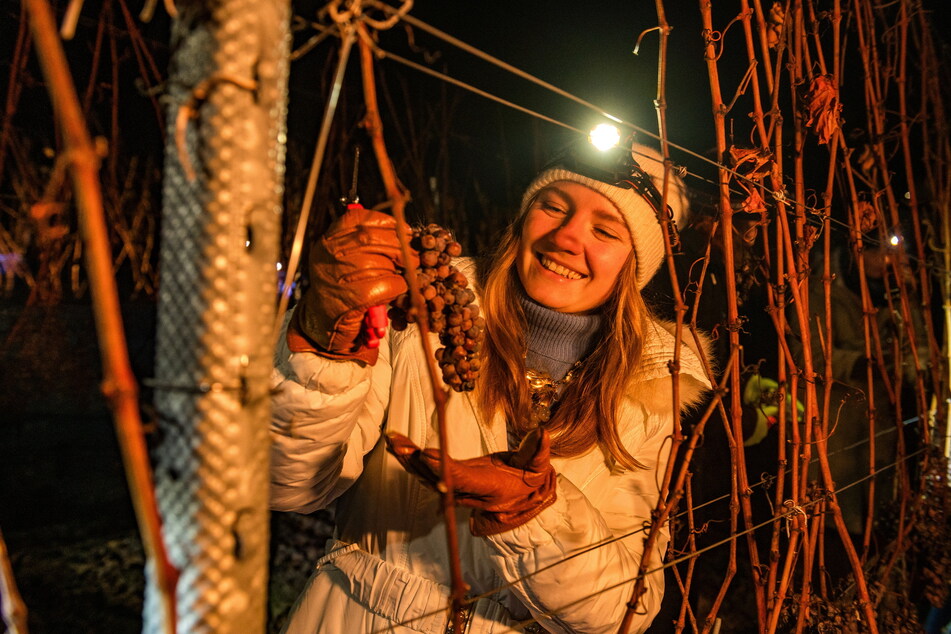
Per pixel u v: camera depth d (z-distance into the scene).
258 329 0.51
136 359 3.17
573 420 1.26
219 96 0.49
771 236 1.74
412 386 1.24
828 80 1.21
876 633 1.26
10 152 2.93
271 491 1.10
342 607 1.24
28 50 1.89
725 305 1.90
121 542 3.27
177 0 0.51
